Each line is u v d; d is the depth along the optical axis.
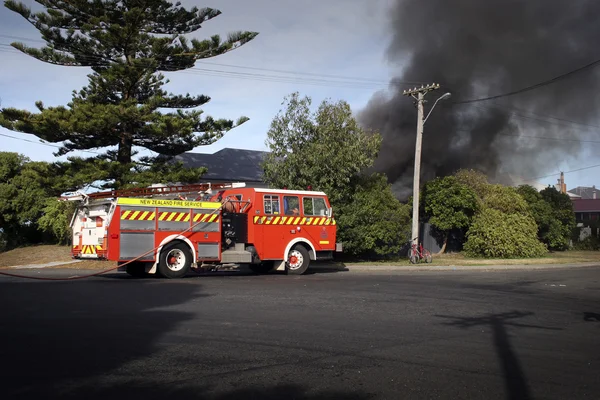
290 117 23.56
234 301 9.88
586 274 19.78
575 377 5.65
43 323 7.46
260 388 4.95
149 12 24.88
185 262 14.42
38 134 22.72
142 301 9.57
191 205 14.62
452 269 22.27
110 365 5.55
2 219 28.81
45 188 23.56
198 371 5.43
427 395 4.91
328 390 4.96
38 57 23.95
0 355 5.83
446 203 28.08
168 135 23.48
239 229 15.82
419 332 7.67
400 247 25.72
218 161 33.34
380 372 5.59
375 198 24.48
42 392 4.68
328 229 17.70
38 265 20.27
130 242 13.59
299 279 14.88
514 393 5.05
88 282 12.62
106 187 23.47
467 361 6.16
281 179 22.94
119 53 24.94
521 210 30.38
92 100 24.28
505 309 10.17
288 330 7.47
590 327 8.62
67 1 23.53
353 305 9.93
